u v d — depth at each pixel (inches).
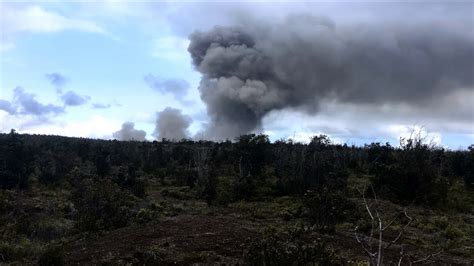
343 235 687.7
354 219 808.3
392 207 950.4
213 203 1079.6
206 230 674.2
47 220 823.1
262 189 1173.1
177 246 564.1
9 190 1129.4
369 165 1389.0
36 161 1523.1
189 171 1439.5
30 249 605.3
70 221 843.4
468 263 575.8
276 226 715.4
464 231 811.4
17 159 1279.5
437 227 821.2
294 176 1181.1
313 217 760.3
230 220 802.8
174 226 722.8
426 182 1079.6
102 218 787.4
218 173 1400.1
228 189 1172.5
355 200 987.9
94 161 1632.6
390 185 1079.6
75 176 1199.6
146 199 1147.3
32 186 1236.5
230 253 526.6
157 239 613.0
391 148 1489.9
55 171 1397.6
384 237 697.6
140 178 1451.8
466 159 1455.5
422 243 681.0
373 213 861.8
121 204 904.3
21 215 836.6
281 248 391.9
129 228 751.7
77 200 894.4
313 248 405.7
